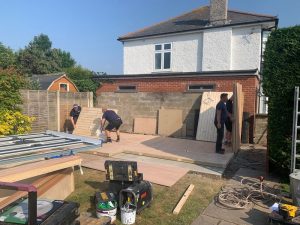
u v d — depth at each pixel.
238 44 15.40
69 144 6.01
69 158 5.21
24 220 2.74
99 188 5.53
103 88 14.23
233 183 6.13
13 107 9.05
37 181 4.78
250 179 6.37
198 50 16.64
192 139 11.23
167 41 17.64
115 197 4.50
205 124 10.99
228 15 16.98
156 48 18.08
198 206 4.89
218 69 15.78
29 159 4.73
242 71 10.91
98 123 11.32
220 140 8.42
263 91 6.42
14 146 5.53
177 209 4.67
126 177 4.59
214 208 4.86
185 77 12.08
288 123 6.12
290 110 6.08
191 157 7.85
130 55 18.98
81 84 27.02
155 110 12.68
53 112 12.02
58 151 5.29
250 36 15.08
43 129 11.57
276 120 6.28
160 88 12.64
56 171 5.08
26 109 10.87
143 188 4.56
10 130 8.27
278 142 6.27
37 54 43.12
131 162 4.62
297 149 5.99
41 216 2.81
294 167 5.62
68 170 5.23
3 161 4.34
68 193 5.21
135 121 13.08
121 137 11.37
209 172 6.69
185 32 16.77
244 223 4.35
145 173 6.43
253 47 15.02
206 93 11.36
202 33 16.44
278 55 6.18
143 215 4.49
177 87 12.27
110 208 4.17
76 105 12.26
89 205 4.75
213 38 15.89
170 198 5.18
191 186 5.77
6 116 8.31
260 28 14.83
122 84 13.64
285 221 4.04
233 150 8.63
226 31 15.52
